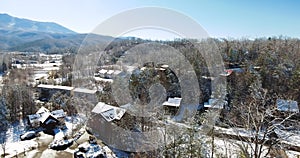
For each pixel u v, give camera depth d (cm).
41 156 2114
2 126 2930
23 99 3322
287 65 3192
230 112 2020
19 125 3081
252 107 1723
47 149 2264
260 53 3638
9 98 3256
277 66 3141
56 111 3036
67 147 2233
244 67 3212
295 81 2784
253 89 2261
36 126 2905
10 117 3169
